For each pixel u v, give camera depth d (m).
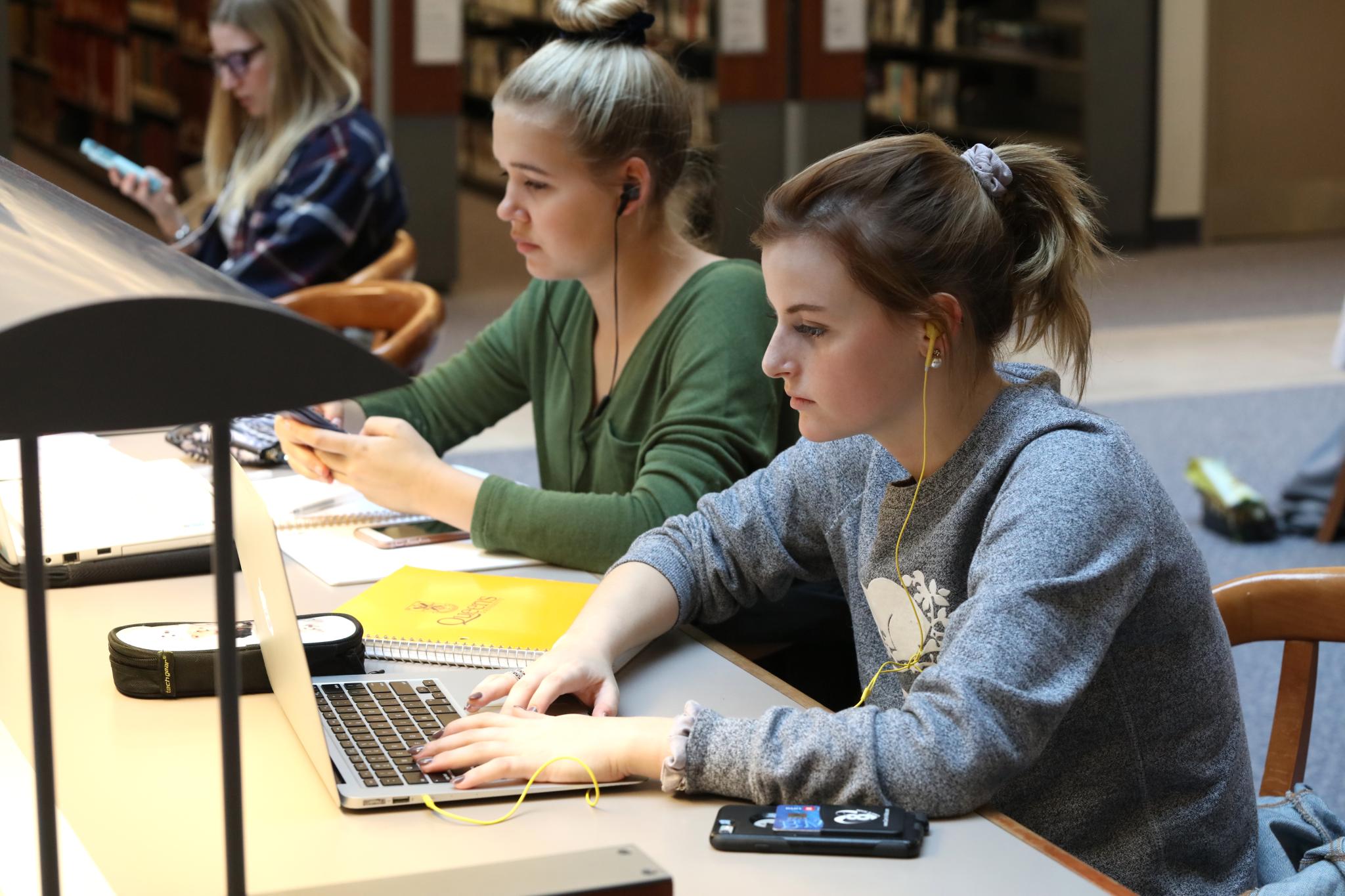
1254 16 9.36
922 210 1.29
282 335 0.63
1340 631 1.60
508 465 5.12
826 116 8.37
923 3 10.39
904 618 1.45
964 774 1.14
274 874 1.06
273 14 3.96
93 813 1.17
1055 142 9.59
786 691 1.45
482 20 11.62
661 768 1.20
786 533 1.62
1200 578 1.38
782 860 1.09
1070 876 1.06
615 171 1.99
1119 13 9.10
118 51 10.13
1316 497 4.62
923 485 1.40
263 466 2.29
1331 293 8.00
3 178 1.04
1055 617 1.20
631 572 1.61
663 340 2.05
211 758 1.27
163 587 1.76
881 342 1.31
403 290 3.31
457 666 1.52
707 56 8.56
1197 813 1.39
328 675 1.46
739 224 2.29
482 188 11.57
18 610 1.69
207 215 4.30
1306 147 9.66
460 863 1.08
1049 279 1.40
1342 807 2.86
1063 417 1.34
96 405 0.61
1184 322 7.38
